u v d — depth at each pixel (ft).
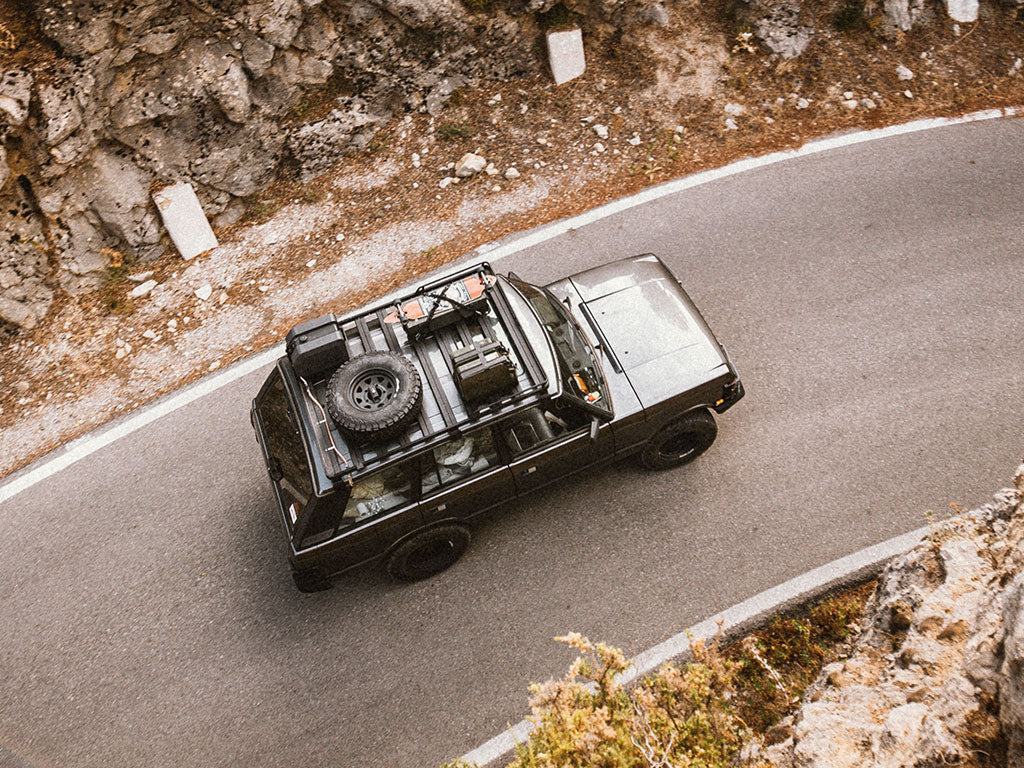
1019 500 14.56
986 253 25.80
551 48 30.58
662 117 30.66
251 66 26.58
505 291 19.76
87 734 19.62
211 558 22.13
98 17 23.47
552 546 21.48
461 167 29.45
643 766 12.63
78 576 22.00
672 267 26.73
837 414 22.95
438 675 19.84
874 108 30.66
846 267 26.07
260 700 19.89
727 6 31.65
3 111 22.97
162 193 27.25
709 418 21.31
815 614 19.08
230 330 26.45
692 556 20.89
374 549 19.42
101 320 26.78
